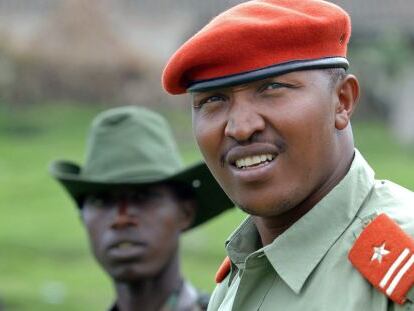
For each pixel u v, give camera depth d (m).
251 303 6.11
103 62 38.22
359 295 5.70
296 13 5.92
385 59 37.56
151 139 10.60
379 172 31.34
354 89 6.14
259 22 5.89
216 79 5.93
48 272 23.41
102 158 10.55
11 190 29.83
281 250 5.98
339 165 6.06
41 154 33.78
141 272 10.08
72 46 38.38
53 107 37.75
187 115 36.84
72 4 38.56
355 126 37.19
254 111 5.87
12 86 37.91
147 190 10.20
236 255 6.43
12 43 38.28
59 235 26.09
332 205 5.97
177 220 10.30
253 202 5.93
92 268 23.83
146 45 38.66
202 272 22.75
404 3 39.44
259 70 5.86
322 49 5.96
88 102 38.16
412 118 37.06
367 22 38.88
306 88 5.89
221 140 5.98
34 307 21.09
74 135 35.81
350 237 5.89
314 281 5.88
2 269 23.61
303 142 5.87
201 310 10.18
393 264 5.66
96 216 10.23
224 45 5.89
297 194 5.91
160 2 39.31
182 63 6.02
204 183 10.28
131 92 38.19
